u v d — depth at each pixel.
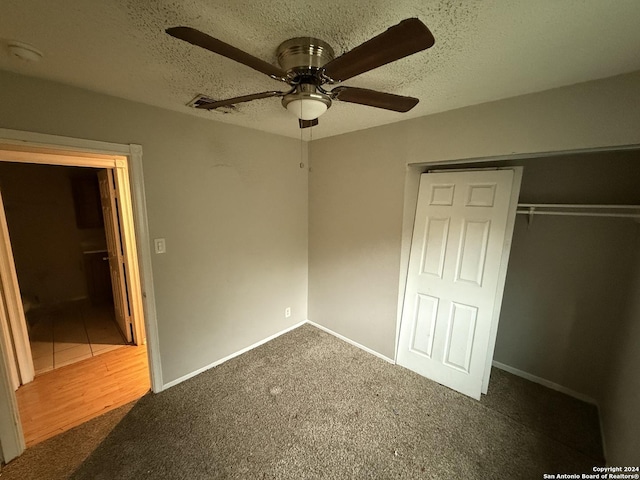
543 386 2.33
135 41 1.17
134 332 2.97
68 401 2.13
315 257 3.26
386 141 2.42
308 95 1.20
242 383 2.34
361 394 2.21
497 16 0.98
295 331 3.27
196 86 1.64
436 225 2.38
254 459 1.66
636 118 1.40
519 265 2.37
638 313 1.57
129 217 2.77
